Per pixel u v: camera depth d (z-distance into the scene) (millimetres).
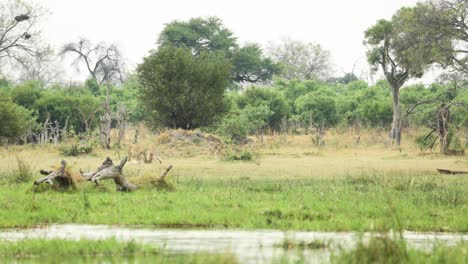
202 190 33562
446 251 16859
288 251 18891
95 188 32375
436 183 39344
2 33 91000
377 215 25422
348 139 90312
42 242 19016
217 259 15586
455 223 24406
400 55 92562
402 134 101125
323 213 25484
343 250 16844
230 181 42875
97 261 16953
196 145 67000
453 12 88625
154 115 83750
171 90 82625
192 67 83500
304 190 34750
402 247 16406
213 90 84375
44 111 102562
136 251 18438
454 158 64500
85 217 24781
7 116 70250
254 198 30109
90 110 103312
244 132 88000
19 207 26484
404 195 31953
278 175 48531
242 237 21422
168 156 64250
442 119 69750
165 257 17234
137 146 58906
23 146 78750
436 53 90500
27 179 39125
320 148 77875
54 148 70625
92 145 66875
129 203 27797
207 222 24000
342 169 52688
